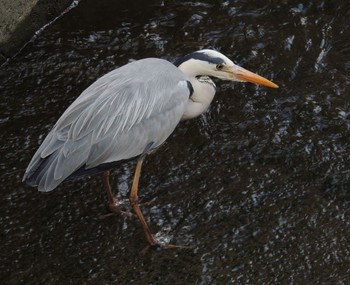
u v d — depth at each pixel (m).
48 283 9.56
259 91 12.52
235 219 10.34
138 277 9.58
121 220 10.47
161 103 9.80
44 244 10.14
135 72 9.95
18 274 9.72
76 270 9.73
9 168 11.34
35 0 13.80
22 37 13.72
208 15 14.27
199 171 11.15
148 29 14.02
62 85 12.96
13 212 10.65
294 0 14.47
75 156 9.32
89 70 13.23
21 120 12.24
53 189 9.89
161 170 11.20
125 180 11.09
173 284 9.45
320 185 10.78
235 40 13.63
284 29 13.82
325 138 11.54
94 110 9.58
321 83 12.61
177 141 11.70
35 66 13.39
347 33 13.66
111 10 14.52
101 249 10.03
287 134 11.68
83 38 13.93
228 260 9.75
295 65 13.04
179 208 10.57
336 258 9.69
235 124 11.95
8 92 12.87
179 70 10.21
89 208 10.67
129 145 9.68
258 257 9.77
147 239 10.00
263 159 11.27
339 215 10.30
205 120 12.03
